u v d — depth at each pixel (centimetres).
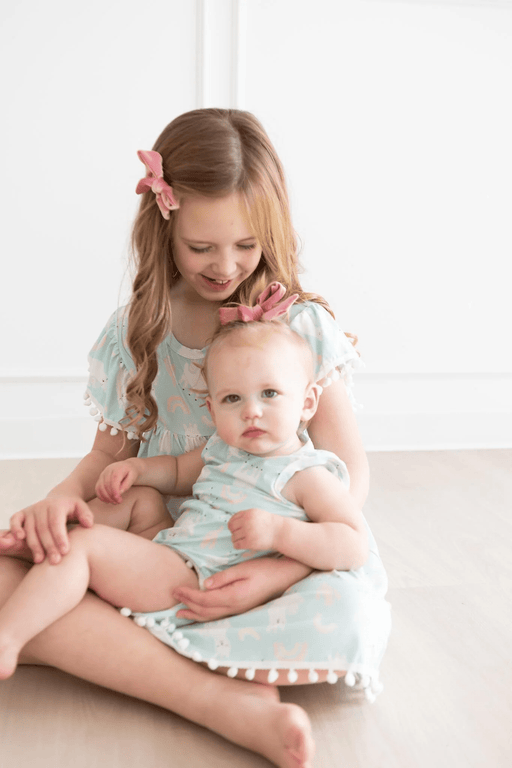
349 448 117
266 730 86
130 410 121
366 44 232
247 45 228
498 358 254
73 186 227
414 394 254
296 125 234
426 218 244
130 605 98
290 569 99
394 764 90
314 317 119
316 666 95
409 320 250
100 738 92
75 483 115
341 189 239
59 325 234
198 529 102
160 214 113
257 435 102
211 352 106
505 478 217
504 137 243
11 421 235
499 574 148
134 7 221
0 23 216
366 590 100
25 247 228
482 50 237
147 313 115
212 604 96
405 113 237
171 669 94
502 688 107
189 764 88
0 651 87
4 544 96
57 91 222
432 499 196
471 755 92
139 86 225
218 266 108
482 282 251
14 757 88
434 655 116
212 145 104
